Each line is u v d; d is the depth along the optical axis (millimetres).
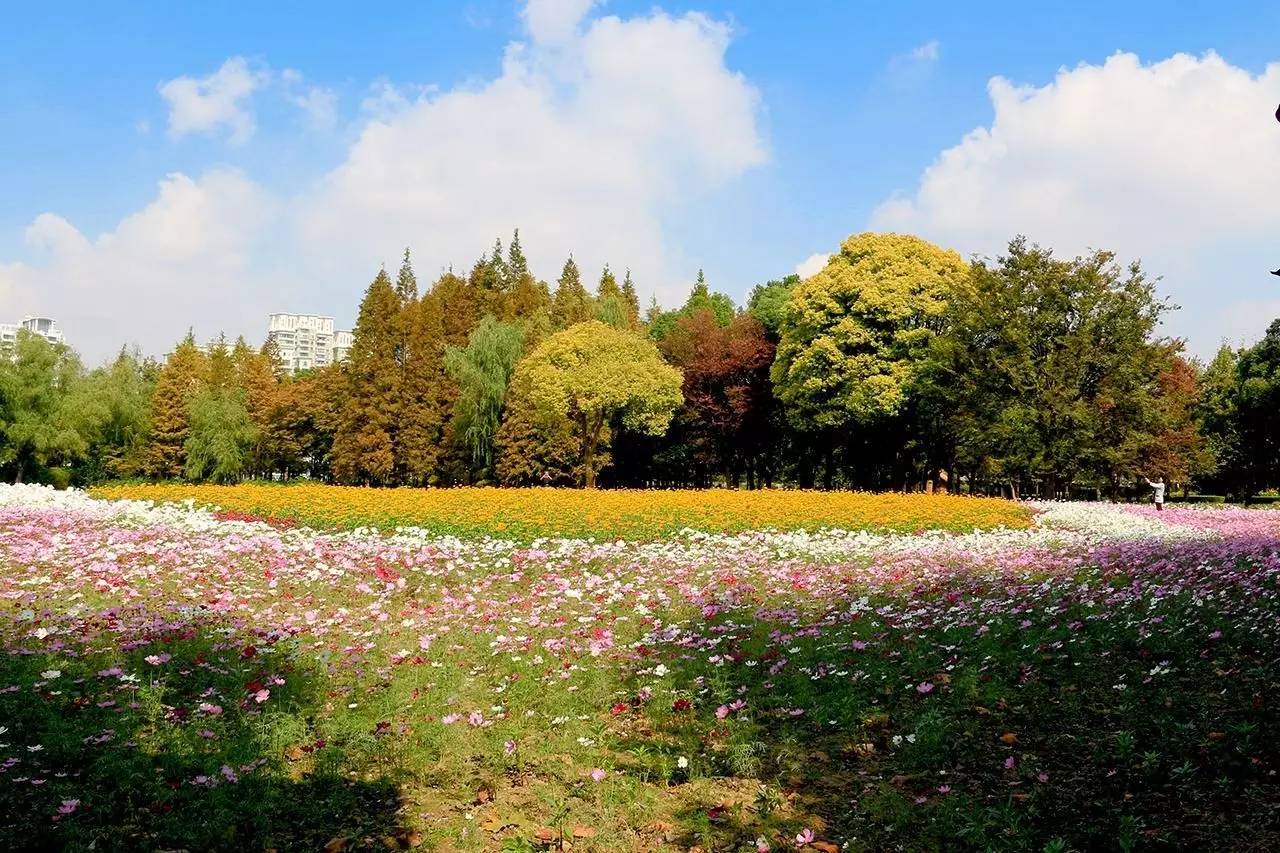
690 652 8359
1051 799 4914
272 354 81812
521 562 13953
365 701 6688
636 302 79688
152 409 61844
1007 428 31719
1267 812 4516
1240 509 28609
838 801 5129
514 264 74312
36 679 6230
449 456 51250
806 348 39500
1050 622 8727
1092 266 32938
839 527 19516
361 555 14070
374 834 4574
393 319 54188
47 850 4090
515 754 5734
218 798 4668
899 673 7277
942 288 38156
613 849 4523
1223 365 49000
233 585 10930
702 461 50156
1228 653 7168
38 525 15109
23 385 49500
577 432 45469
